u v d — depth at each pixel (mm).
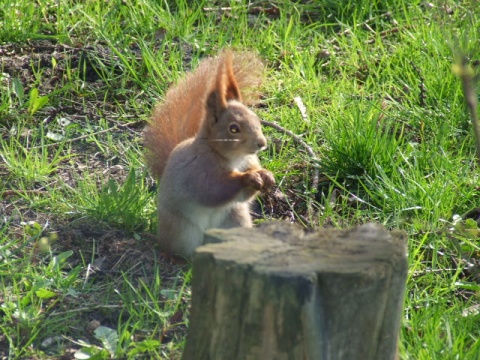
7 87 11688
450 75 11828
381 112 11383
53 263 8367
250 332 5543
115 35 12852
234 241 5859
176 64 12391
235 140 8531
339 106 11461
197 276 5766
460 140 11148
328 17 14023
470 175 10383
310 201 10023
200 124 8914
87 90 12039
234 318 5578
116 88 12133
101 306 7910
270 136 11188
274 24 13609
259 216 9945
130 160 10656
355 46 12984
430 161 10523
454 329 7504
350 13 14109
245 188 8695
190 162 8773
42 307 7887
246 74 10125
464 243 9188
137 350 7148
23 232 9094
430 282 8570
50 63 12398
